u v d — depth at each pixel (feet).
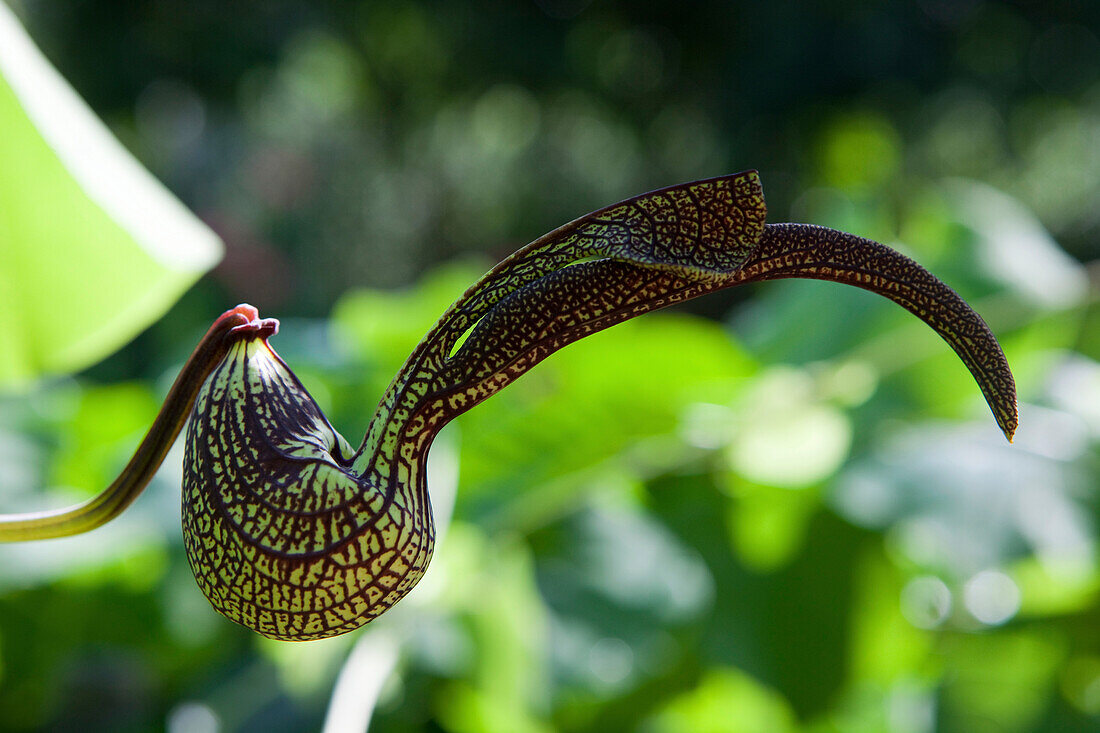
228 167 21.45
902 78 18.89
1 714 4.62
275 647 4.33
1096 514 4.57
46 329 3.19
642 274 2.50
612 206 2.51
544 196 29.81
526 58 22.85
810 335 5.54
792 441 4.90
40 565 4.01
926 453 4.85
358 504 2.49
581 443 4.78
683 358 4.80
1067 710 4.98
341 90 25.76
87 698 5.10
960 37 19.81
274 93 22.26
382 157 26.35
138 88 17.88
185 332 11.16
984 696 5.08
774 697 4.57
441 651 4.11
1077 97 22.38
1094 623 4.94
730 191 2.49
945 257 5.66
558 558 4.60
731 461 4.82
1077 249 28.55
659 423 4.76
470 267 5.67
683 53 21.80
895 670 5.21
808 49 18.44
